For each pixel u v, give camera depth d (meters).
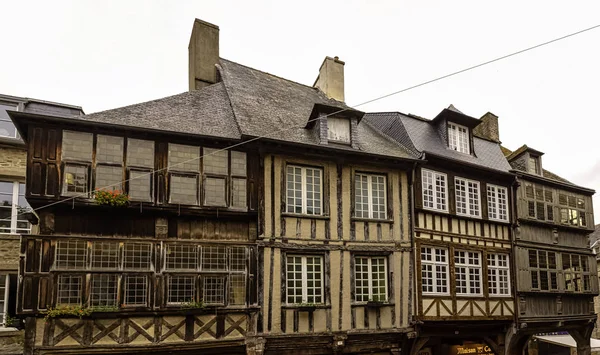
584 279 16.95
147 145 9.99
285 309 10.78
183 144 10.30
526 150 16.50
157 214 9.89
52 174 9.19
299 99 14.80
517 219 15.01
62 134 9.40
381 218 12.43
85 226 9.35
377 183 12.59
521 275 14.71
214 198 10.39
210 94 12.73
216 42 14.25
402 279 12.26
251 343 10.31
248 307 10.35
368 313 11.72
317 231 11.46
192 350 9.88
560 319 15.55
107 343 9.13
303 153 11.45
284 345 10.73
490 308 13.77
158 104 11.48
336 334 11.18
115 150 9.74
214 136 10.36
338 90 16.61
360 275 11.96
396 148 13.55
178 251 9.94
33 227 10.43
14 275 11.49
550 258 15.93
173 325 9.70
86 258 9.20
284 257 10.96
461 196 14.08
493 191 14.95
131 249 9.55
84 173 9.45
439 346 14.37
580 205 17.64
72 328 8.95
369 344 11.83
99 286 9.25
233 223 10.61
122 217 9.65
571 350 21.09
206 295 10.08
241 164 10.83
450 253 13.28
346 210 11.91
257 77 14.86
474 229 14.05
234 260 10.42
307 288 11.23
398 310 12.09
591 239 27.31
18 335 10.55
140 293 9.48
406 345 12.30
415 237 12.59
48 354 8.70
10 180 11.91
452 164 13.77
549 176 18.23
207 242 10.16
